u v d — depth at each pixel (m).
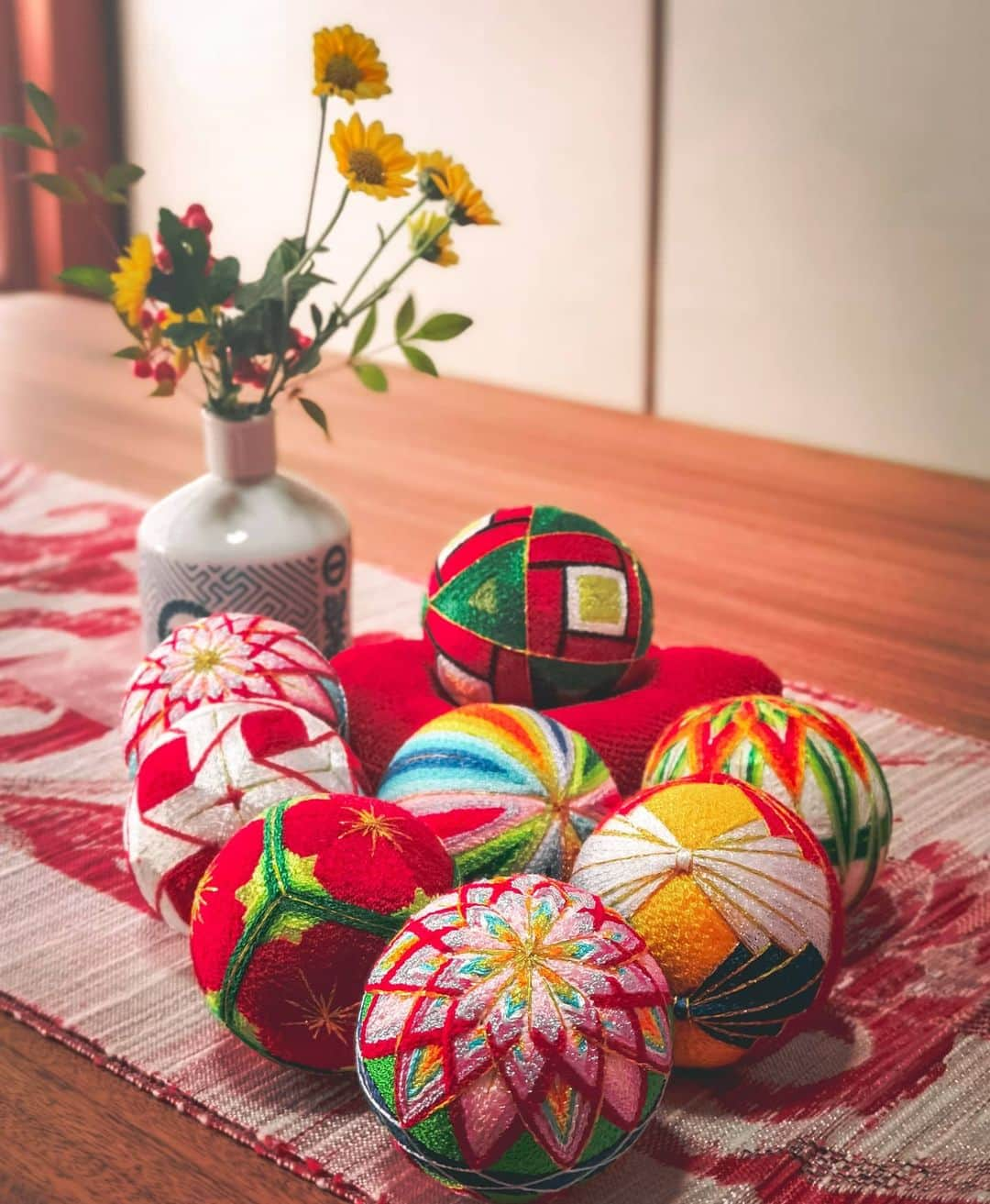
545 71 1.27
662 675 0.59
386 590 0.83
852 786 0.49
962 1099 0.46
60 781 0.63
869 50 1.07
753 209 1.17
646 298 1.26
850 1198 0.42
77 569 0.86
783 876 0.44
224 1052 0.47
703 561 0.91
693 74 1.17
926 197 1.07
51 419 1.21
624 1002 0.39
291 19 1.44
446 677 0.56
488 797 0.47
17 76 1.64
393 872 0.43
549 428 1.23
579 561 0.55
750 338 1.21
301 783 0.47
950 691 0.73
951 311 1.08
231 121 1.53
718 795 0.45
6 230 1.70
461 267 1.39
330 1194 0.43
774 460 1.14
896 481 1.09
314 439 1.17
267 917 0.42
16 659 0.74
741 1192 0.43
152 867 0.47
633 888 0.44
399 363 1.47
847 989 0.51
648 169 1.22
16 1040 0.48
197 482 0.63
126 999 0.50
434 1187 0.42
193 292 0.57
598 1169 0.40
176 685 0.53
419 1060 0.38
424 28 1.34
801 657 0.77
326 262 1.50
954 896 0.56
